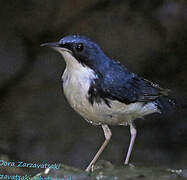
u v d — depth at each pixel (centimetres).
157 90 997
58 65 1698
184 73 1739
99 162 895
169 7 1662
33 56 1708
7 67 1667
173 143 1611
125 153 1534
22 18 1691
